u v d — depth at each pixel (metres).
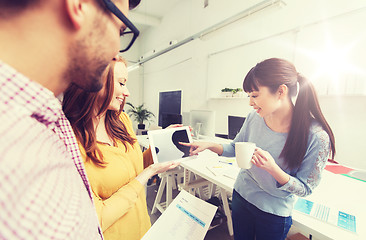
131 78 7.43
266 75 0.73
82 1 0.23
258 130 0.94
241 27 3.55
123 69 0.80
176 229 0.61
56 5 0.22
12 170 0.17
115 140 0.77
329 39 2.38
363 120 2.16
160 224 0.63
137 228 0.74
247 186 0.94
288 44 2.84
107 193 0.65
